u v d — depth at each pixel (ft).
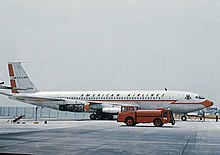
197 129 113.60
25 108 275.80
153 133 93.35
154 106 183.32
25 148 56.24
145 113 130.31
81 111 193.36
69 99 199.52
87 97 199.72
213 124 153.79
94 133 91.35
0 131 96.07
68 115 300.40
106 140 72.18
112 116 198.18
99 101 195.52
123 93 191.72
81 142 67.41
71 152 52.34
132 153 52.19
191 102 177.17
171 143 67.51
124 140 72.54
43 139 72.54
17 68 216.54
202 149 58.08
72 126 125.49
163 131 102.01
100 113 193.06
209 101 176.55
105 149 56.65
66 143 65.10
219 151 55.67
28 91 214.48
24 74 215.31
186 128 119.03
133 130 105.50
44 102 208.74
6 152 50.80
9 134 85.40
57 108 207.51
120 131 100.37
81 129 107.96
